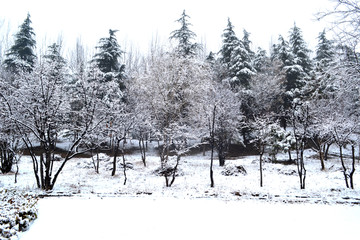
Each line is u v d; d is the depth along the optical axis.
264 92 29.20
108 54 27.30
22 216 5.79
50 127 12.13
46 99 11.59
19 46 28.73
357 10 5.77
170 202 8.38
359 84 7.41
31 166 19.75
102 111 13.95
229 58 31.08
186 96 19.62
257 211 7.28
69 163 22.08
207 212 7.13
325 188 11.85
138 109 18.69
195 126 21.08
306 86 27.12
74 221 6.18
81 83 12.53
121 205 7.86
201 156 28.33
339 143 12.57
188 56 21.14
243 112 26.61
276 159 24.16
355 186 12.26
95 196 9.48
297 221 6.31
